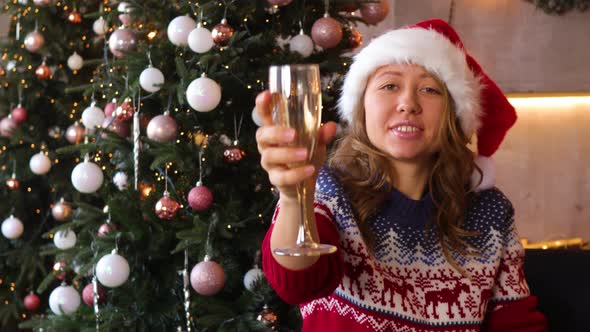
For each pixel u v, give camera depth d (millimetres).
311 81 977
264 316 2373
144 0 2627
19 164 3529
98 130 2709
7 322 3734
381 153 1443
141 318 2455
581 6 3658
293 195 1089
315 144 995
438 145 1442
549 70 3748
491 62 3832
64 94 3586
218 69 2463
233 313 2389
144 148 2598
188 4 2496
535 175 3947
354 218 1396
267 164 984
